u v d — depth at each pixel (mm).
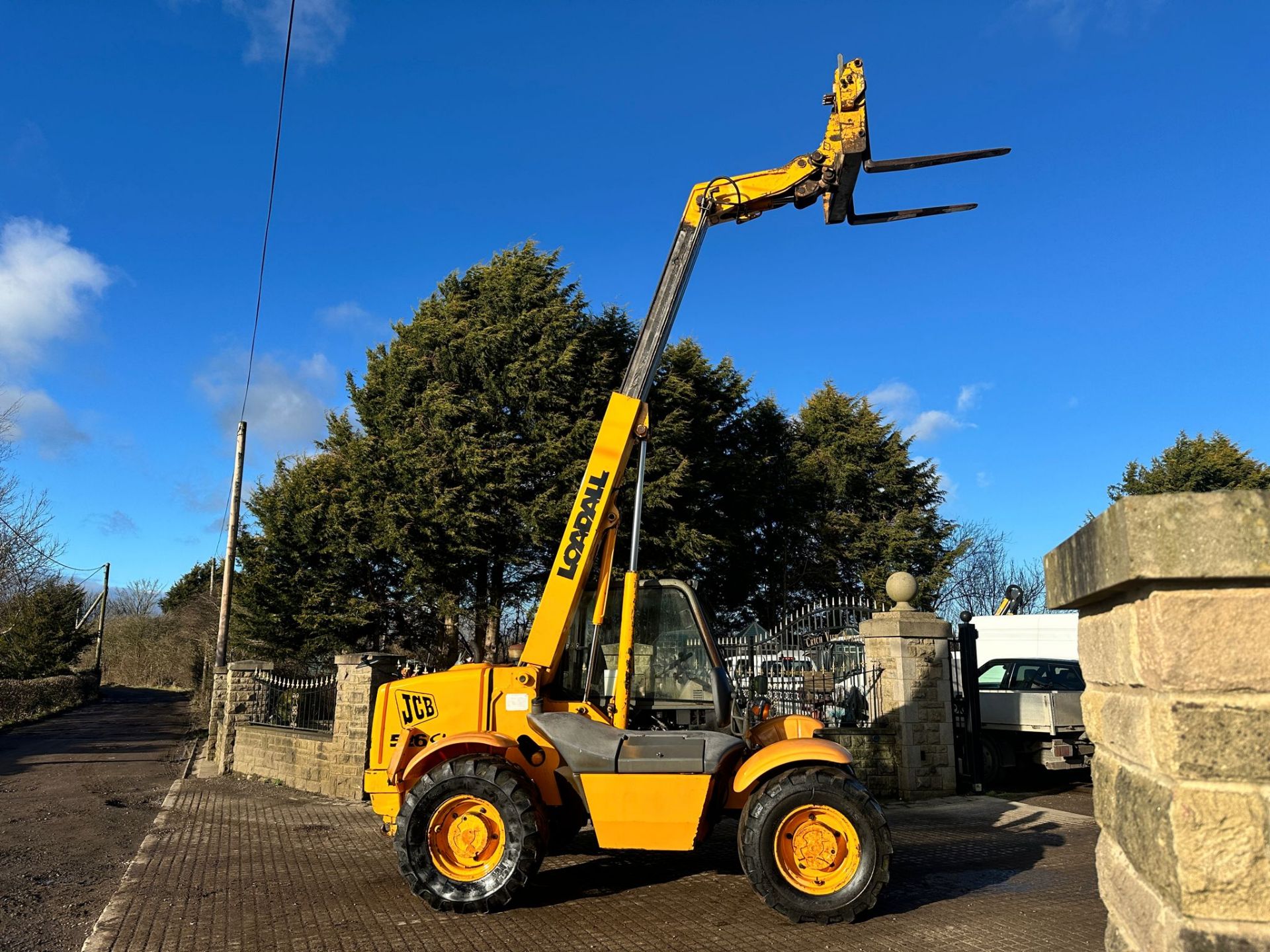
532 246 22000
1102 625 2600
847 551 30031
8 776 13672
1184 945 1988
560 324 20609
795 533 29312
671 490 20281
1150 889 2221
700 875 7168
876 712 11281
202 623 29281
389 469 20672
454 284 23109
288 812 10133
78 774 13797
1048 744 11906
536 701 6793
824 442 31375
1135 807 2305
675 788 6242
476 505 19578
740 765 6613
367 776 6969
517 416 20969
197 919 6004
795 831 5945
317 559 21844
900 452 31172
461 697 6879
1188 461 32844
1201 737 2047
